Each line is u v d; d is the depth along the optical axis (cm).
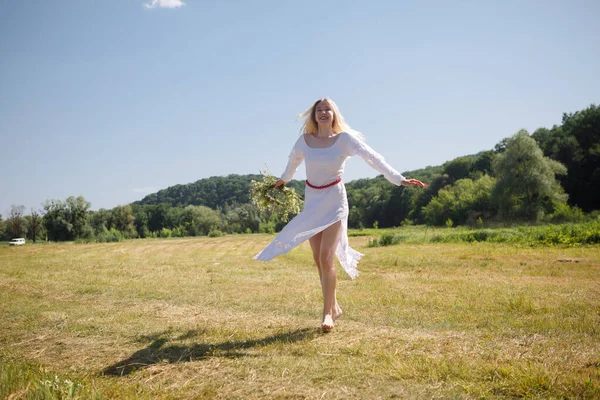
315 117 471
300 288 748
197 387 295
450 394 271
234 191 12800
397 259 1280
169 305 603
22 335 445
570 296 604
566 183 5259
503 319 474
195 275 984
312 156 458
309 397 272
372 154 445
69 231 7581
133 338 427
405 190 8938
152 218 9388
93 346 402
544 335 407
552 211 4519
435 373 303
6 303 626
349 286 761
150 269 1152
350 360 341
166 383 304
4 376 294
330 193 455
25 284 827
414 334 420
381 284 773
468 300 589
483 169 7800
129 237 8875
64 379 302
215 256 1808
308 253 1691
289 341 402
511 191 4678
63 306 601
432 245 2044
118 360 359
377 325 461
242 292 704
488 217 5625
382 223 9306
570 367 312
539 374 292
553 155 5481
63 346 404
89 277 957
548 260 1165
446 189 7594
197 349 385
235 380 306
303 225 447
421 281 805
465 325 453
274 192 557
